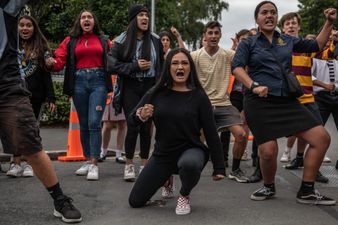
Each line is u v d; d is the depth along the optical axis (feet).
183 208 16.28
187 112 16.56
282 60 17.48
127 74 20.57
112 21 67.36
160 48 21.65
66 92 22.43
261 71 17.53
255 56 17.57
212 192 19.62
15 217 15.79
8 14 14.32
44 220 15.47
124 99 21.15
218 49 22.74
